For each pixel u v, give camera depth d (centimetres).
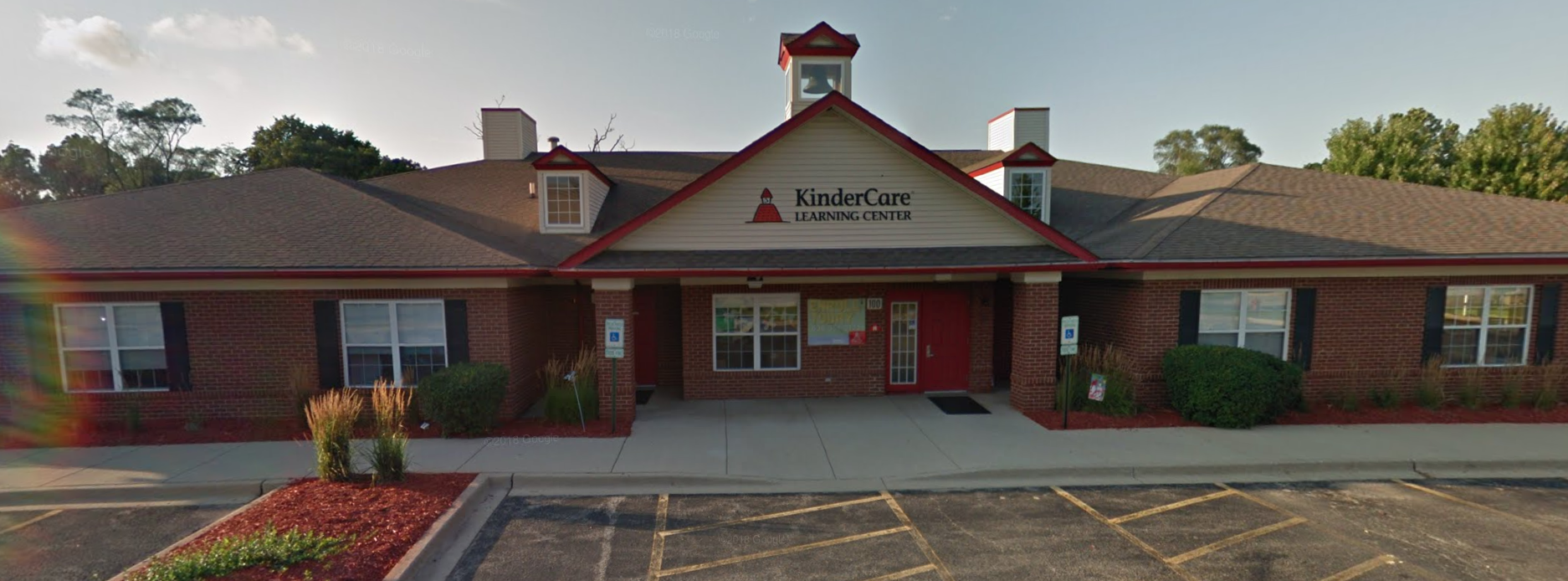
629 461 820
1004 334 1365
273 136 3641
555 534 624
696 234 1105
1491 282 1096
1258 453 840
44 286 948
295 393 984
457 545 597
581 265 1024
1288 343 1090
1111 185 1608
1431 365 1085
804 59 1307
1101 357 1141
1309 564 553
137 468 788
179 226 1059
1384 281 1085
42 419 973
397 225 1098
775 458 841
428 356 1026
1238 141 5753
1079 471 793
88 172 4947
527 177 1590
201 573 478
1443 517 657
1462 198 1260
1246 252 1041
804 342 1225
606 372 1035
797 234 1116
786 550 590
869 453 863
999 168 1330
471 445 888
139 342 991
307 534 556
